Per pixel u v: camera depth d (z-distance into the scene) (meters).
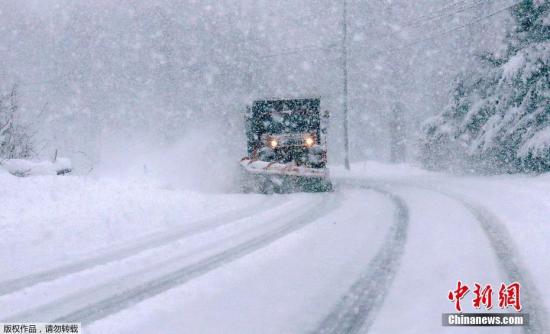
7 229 13.09
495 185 20.31
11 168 20.48
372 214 14.12
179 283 7.87
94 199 17.56
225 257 9.45
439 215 13.12
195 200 19.06
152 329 5.97
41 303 7.26
